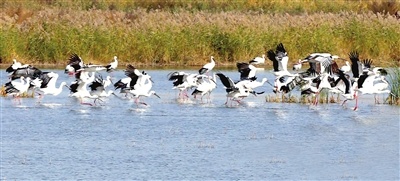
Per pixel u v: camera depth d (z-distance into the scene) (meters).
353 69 38.19
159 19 57.06
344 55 55.72
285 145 27.98
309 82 37.78
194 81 39.94
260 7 70.81
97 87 37.62
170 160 25.55
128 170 24.16
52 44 52.53
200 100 40.22
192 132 30.69
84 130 31.16
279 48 38.53
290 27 55.75
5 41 52.25
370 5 71.00
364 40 56.00
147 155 26.31
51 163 25.09
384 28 56.47
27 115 34.75
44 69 50.50
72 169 24.30
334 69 38.41
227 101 38.88
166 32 54.16
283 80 40.03
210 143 28.39
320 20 57.41
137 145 28.08
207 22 55.78
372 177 23.36
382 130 31.09
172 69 51.84
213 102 39.44
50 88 38.22
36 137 29.59
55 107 37.31
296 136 29.80
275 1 71.56
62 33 52.97
